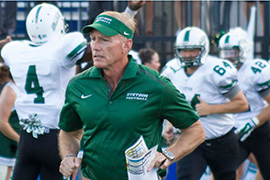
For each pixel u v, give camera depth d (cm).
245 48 1498
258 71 1466
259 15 1981
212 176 1454
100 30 757
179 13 1939
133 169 748
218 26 1931
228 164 1322
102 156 793
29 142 1087
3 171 1528
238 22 1908
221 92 1282
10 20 1888
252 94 1503
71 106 832
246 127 1448
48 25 1077
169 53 1959
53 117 1076
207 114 1263
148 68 805
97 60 773
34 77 1071
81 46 1047
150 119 787
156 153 783
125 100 782
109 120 781
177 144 807
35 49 1078
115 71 795
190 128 816
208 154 1306
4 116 1315
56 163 1084
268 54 1911
